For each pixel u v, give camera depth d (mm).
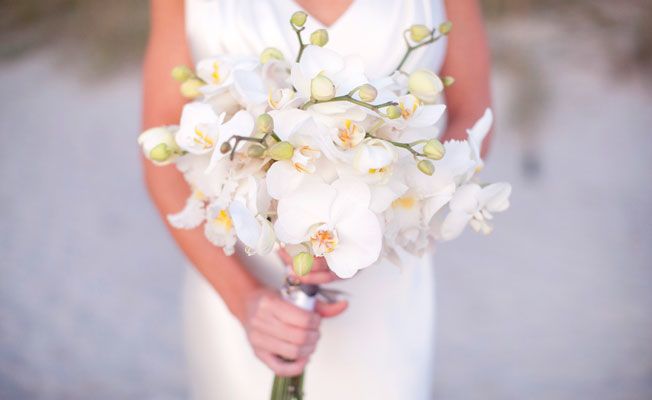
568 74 6812
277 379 1748
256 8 1823
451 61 1911
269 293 1700
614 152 5656
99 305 4012
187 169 1404
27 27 8102
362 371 2020
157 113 1855
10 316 3922
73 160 5812
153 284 4191
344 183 1281
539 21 7598
